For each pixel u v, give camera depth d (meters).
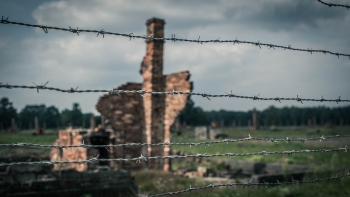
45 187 10.30
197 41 3.42
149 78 18.92
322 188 11.22
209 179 15.95
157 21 19.05
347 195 10.23
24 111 104.25
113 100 18.91
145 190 12.79
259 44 3.65
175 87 18.53
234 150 30.81
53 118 100.31
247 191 10.75
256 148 32.16
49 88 2.70
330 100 3.88
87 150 16.08
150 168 18.45
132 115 19.31
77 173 11.02
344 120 116.44
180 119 84.50
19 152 26.75
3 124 86.25
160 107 19.05
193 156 3.31
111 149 18.00
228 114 152.88
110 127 18.64
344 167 15.23
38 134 55.22
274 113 103.88
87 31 2.93
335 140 41.12
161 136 19.05
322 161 21.14
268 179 13.16
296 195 10.47
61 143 18.05
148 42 19.16
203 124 95.19
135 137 19.22
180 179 14.30
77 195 10.72
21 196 9.89
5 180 10.78
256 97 3.58
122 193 11.51
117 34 3.04
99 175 11.34
